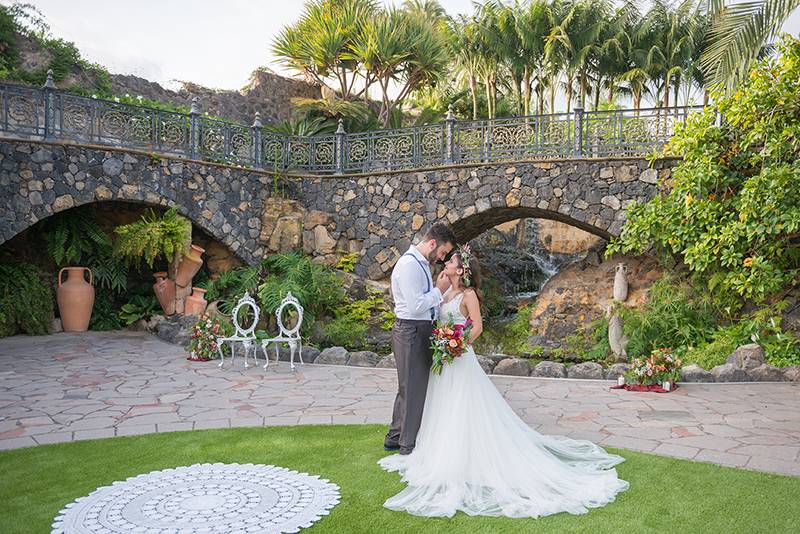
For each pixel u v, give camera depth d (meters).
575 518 3.19
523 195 10.92
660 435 4.92
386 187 12.07
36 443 4.62
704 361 8.15
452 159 11.63
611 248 9.93
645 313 9.63
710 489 3.62
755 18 6.55
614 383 7.25
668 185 9.99
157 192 10.95
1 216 9.40
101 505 3.34
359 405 5.96
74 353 8.95
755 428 5.15
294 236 12.23
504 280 15.29
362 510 3.29
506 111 24.47
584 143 10.76
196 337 8.66
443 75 18.62
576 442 4.50
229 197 11.90
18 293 10.38
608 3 21.88
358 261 12.30
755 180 8.19
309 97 21.38
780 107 8.31
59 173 9.91
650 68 22.53
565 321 10.77
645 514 3.24
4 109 9.71
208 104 19.00
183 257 11.38
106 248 11.59
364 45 16.91
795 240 8.75
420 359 4.13
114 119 10.65
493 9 20.88
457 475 3.61
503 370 7.83
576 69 21.62
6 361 8.26
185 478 3.78
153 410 5.71
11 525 3.07
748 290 8.48
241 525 3.07
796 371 7.34
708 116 8.98
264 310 11.12
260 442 4.64
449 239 4.32
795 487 3.65
